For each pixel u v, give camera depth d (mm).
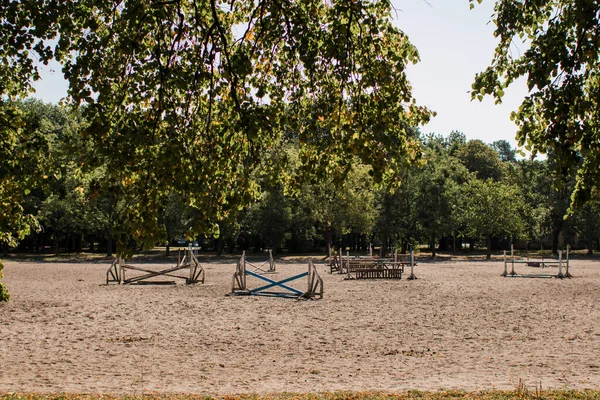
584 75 9203
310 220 61562
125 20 8781
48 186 10391
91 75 8430
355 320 17266
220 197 9398
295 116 10133
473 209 60031
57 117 74250
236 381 9977
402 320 17266
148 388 9438
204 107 10844
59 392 9023
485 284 29750
